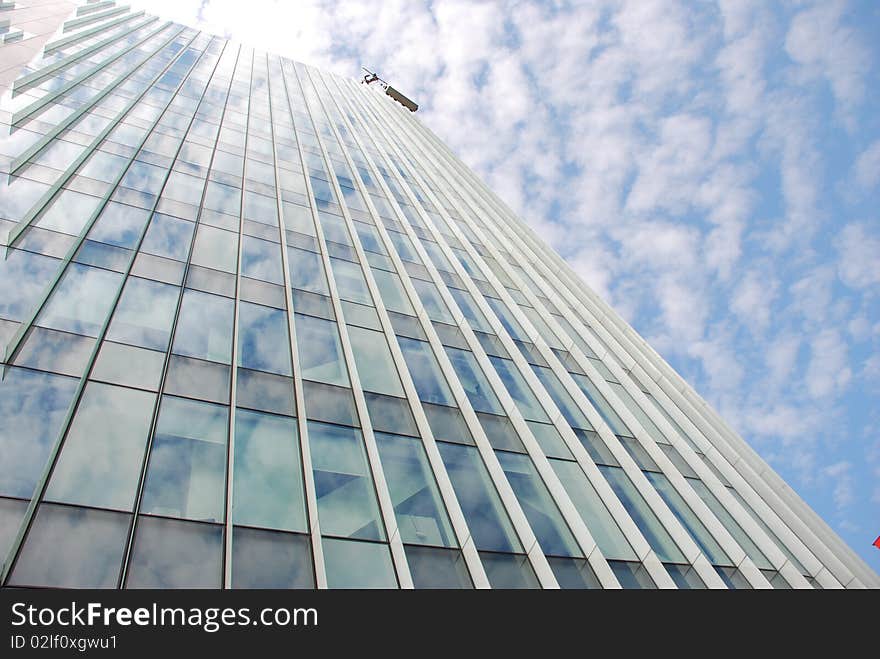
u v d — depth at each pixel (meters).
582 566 12.82
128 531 8.62
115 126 24.42
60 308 12.59
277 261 19.94
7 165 16.88
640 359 28.38
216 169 24.94
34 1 36.16
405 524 11.52
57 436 9.55
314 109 44.03
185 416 11.46
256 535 9.66
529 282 30.80
